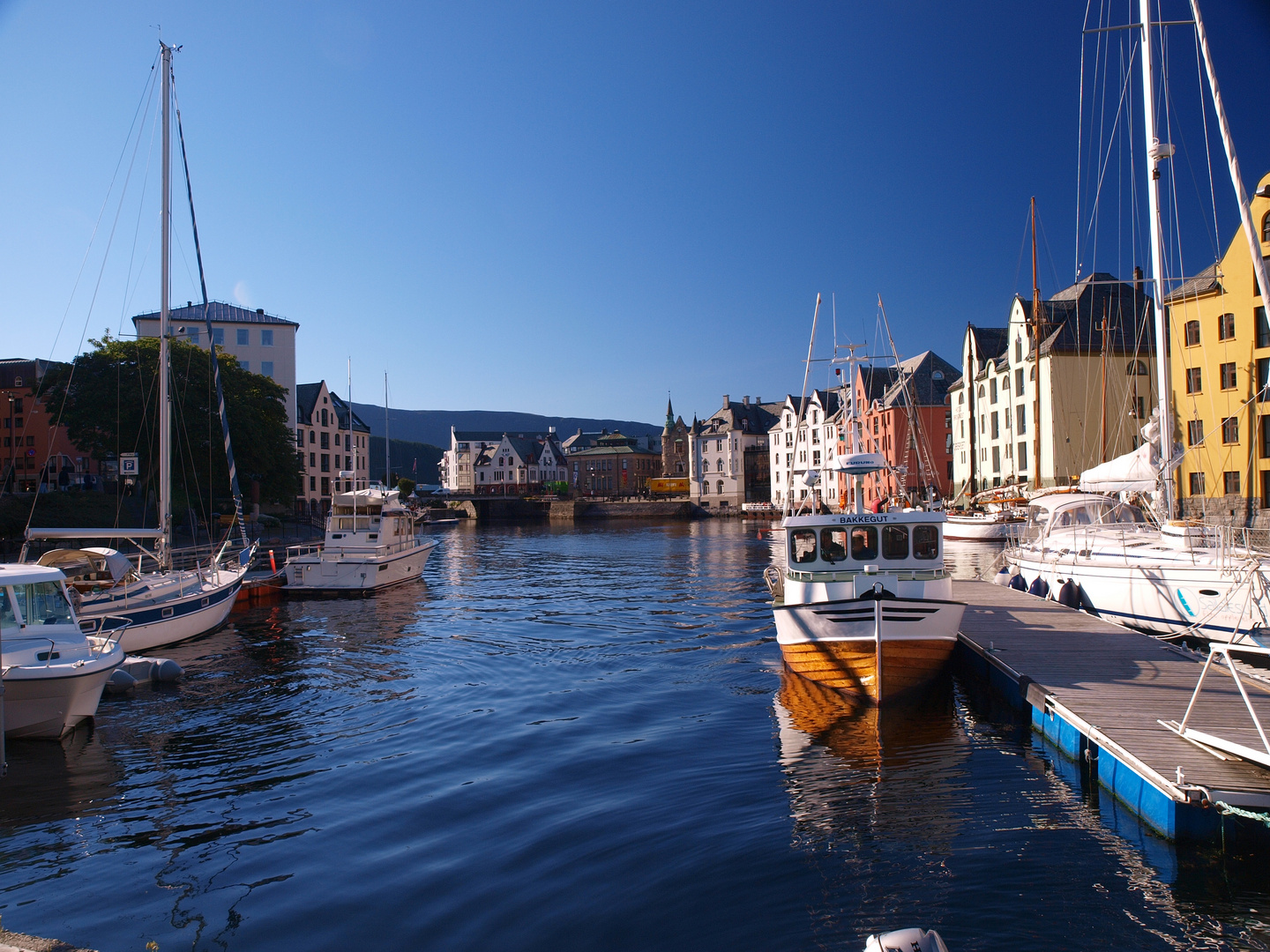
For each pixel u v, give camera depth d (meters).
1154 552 23.80
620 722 16.33
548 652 23.73
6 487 58.53
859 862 10.00
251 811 11.89
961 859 10.05
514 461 189.38
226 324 91.75
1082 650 18.14
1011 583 30.45
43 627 15.81
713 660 22.38
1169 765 10.73
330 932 8.54
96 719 16.89
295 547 44.81
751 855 10.20
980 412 74.88
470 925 8.65
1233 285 42.00
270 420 62.75
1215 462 43.09
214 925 8.71
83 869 10.09
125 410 50.53
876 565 18.28
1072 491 36.19
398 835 10.92
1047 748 14.27
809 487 21.00
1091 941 8.32
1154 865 9.84
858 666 17.20
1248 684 14.87
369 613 32.06
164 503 26.50
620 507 138.62
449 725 16.23
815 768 13.44
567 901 9.11
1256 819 9.65
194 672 21.31
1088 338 61.19
